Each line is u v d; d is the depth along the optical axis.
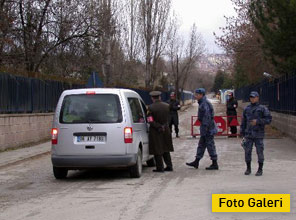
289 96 20.41
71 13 23.06
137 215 7.12
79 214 7.30
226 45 35.97
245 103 51.81
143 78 55.38
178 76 69.62
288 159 13.44
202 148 11.81
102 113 10.31
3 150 16.16
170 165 11.66
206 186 9.38
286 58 20.25
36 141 19.31
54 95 21.67
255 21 21.45
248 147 10.73
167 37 46.59
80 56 24.77
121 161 10.18
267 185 9.35
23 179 10.99
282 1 18.06
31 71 20.62
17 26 21.94
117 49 37.84
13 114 16.92
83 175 11.50
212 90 156.50
